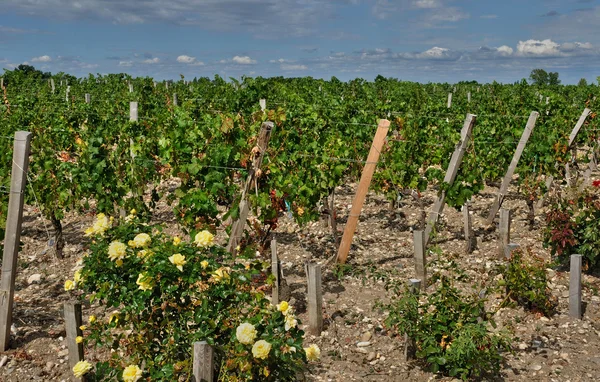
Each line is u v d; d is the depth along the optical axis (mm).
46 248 8430
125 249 4152
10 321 5344
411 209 10398
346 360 5352
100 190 8148
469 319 5035
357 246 8562
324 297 6699
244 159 6367
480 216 10039
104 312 6121
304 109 11414
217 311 3969
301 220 8188
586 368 5164
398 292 5922
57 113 12031
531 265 6141
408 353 5312
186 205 6945
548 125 12742
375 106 14508
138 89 19203
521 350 5531
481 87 29859
